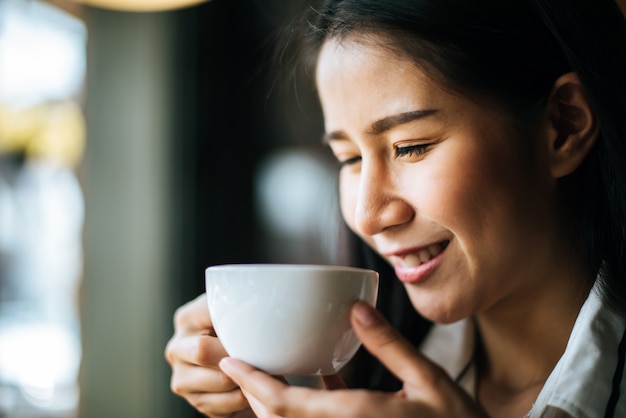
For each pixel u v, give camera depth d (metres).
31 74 2.81
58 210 2.86
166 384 2.77
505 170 0.71
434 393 0.54
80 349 2.82
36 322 2.82
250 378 0.58
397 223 0.72
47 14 2.79
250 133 2.76
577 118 0.77
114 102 2.87
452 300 0.73
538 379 0.83
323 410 0.55
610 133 0.74
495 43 0.71
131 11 2.86
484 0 0.72
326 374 0.64
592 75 0.74
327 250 1.20
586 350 0.69
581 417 0.65
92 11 2.88
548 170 0.76
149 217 2.82
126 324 2.80
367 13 0.71
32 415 2.68
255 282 0.58
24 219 2.82
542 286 0.79
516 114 0.72
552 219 0.77
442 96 0.69
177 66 2.83
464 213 0.69
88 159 2.88
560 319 0.80
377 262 1.04
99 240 2.84
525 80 0.72
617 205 0.76
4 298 2.78
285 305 0.58
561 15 0.74
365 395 0.54
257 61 2.68
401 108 0.70
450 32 0.69
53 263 2.85
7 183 2.80
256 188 2.76
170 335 2.78
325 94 0.76
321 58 0.77
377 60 0.70
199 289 2.79
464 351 0.92
